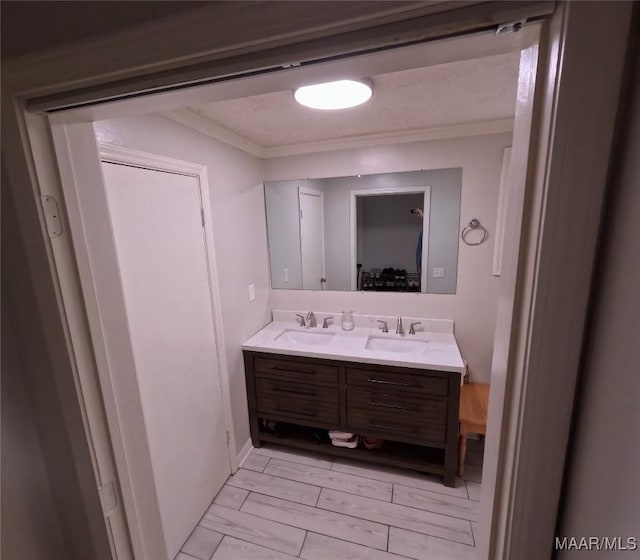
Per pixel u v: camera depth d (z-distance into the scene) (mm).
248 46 456
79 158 681
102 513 751
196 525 1789
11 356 697
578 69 355
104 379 744
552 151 382
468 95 1555
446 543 1652
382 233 2395
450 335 2326
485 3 372
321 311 2635
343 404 2115
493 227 2154
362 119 1884
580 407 435
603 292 394
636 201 345
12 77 567
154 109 631
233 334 2158
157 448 1521
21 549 715
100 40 505
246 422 2350
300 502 1924
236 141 2104
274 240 2629
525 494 481
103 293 744
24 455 722
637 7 339
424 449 2213
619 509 372
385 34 408
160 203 1514
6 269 673
